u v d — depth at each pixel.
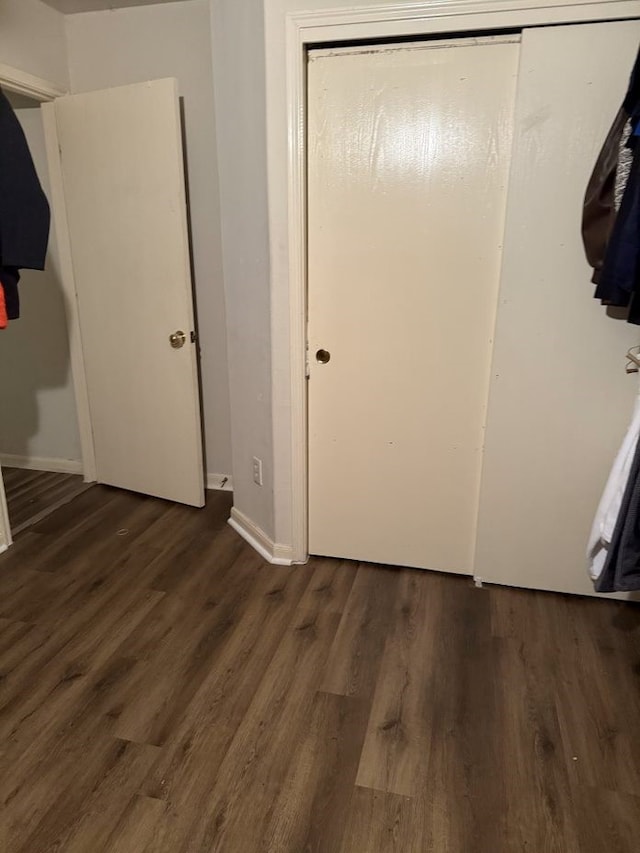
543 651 1.93
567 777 1.48
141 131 2.46
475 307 2.03
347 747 1.56
